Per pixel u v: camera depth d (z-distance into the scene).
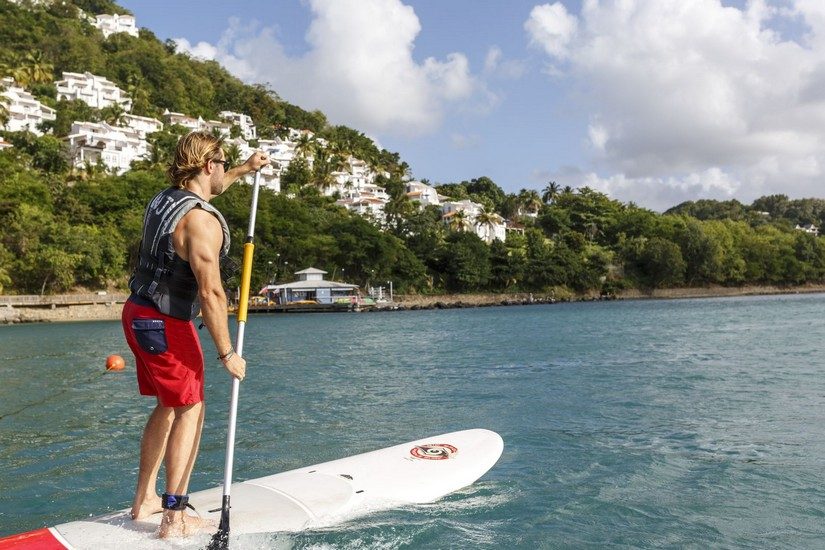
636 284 99.50
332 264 79.69
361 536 3.48
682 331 25.25
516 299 88.31
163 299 3.12
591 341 21.27
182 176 3.33
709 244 102.19
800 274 112.31
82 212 67.69
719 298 94.81
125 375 13.52
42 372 14.62
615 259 102.75
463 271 85.75
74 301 58.31
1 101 84.75
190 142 3.34
